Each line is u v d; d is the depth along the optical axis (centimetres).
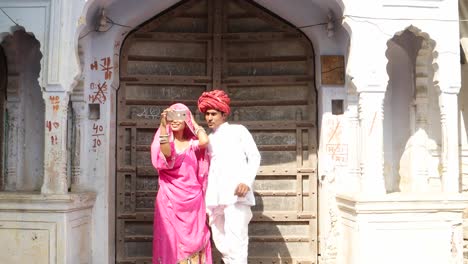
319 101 566
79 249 500
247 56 586
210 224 455
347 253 498
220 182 440
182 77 578
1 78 553
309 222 566
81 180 533
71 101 535
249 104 582
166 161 418
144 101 572
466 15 586
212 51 585
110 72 544
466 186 592
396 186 554
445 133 480
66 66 474
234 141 446
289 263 563
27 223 468
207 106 448
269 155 577
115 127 564
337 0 483
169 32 580
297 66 581
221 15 586
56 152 473
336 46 557
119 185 562
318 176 567
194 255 421
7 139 550
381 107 475
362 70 474
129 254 562
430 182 541
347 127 547
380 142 473
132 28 567
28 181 552
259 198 572
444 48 480
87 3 478
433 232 463
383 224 461
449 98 480
